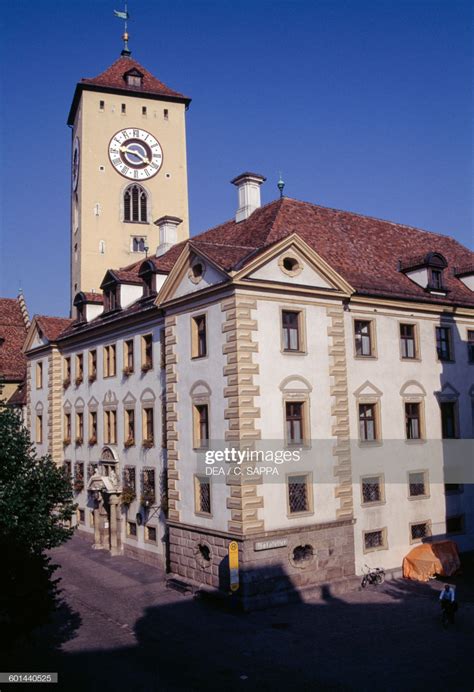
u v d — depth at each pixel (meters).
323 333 30.14
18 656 22.42
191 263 30.33
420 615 26.06
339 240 36.53
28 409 51.62
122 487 37.88
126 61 66.25
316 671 20.58
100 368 41.22
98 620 26.39
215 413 28.56
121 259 61.66
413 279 36.47
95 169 61.62
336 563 29.42
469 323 37.50
